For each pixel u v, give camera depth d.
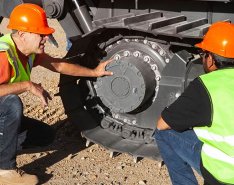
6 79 2.64
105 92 3.01
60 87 3.12
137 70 2.88
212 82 2.10
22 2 3.31
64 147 3.31
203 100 2.09
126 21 2.78
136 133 3.08
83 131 3.15
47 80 4.77
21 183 2.80
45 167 3.04
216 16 2.89
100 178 2.91
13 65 2.64
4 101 2.66
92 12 3.20
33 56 2.79
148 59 2.95
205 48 2.24
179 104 2.14
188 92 2.14
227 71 2.14
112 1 2.96
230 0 2.61
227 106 2.07
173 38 2.81
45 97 2.71
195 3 2.92
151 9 3.03
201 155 2.25
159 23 2.76
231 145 2.08
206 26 2.81
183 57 2.79
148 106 3.01
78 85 3.20
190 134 2.35
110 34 3.03
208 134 2.14
